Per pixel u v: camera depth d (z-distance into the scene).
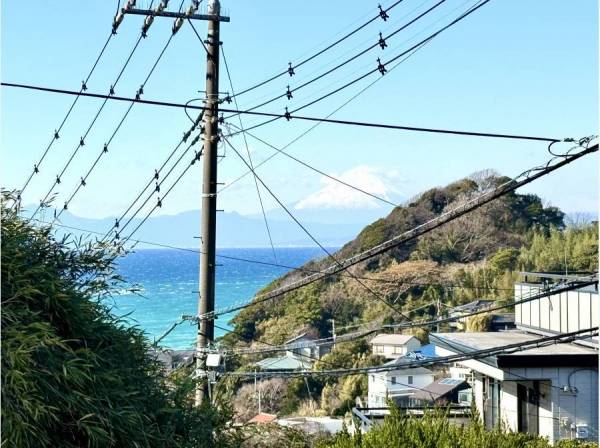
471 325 36.59
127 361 6.45
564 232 51.62
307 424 22.80
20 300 5.88
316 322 44.91
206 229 13.13
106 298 6.74
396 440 10.48
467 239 53.38
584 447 14.62
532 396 17.62
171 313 96.75
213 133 13.12
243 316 44.69
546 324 19.58
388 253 53.06
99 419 5.86
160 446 6.34
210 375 12.34
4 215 6.35
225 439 7.30
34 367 5.61
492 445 10.92
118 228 14.19
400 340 43.94
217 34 13.16
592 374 16.66
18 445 5.37
